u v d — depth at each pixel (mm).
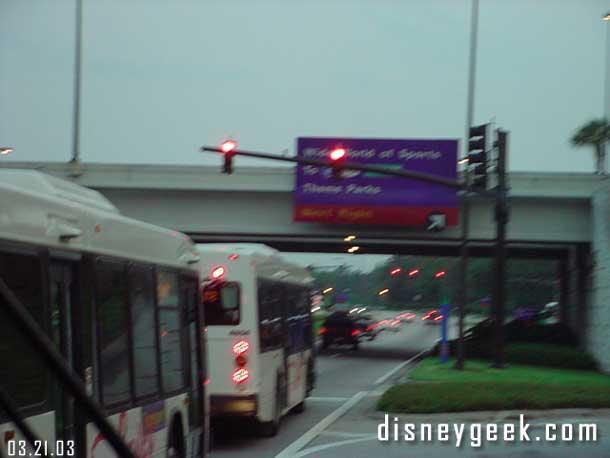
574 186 38438
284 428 19953
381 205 37906
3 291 4020
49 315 7367
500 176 30469
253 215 39562
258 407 17031
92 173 38812
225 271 17062
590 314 39656
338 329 56969
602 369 35906
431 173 37500
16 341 6680
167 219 39625
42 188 8352
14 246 6777
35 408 6977
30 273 7062
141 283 10039
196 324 12820
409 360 45781
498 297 33188
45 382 7203
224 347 17031
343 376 35031
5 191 6719
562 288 50594
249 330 17016
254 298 17062
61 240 7723
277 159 25562
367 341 69125
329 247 49156
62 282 7879
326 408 24141
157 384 10484
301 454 16141
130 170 38812
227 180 38906
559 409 21406
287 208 39438
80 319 8078
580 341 42250
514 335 43969
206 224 39594
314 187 38125
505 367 33469
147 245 10359
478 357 40469
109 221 9047
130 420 9297
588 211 39250
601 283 36906
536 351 37094
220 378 16969
